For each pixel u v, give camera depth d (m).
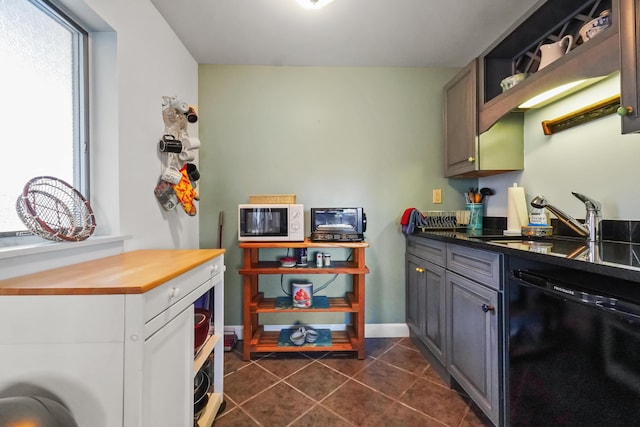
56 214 1.04
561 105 1.59
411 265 2.19
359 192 2.33
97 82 1.29
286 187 2.30
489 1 1.59
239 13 1.68
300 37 1.92
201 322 1.28
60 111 1.16
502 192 2.10
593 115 1.40
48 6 1.08
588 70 1.13
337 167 2.32
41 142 1.08
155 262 1.07
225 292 2.29
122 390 0.71
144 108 1.52
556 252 1.00
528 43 1.67
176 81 1.90
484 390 1.28
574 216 1.54
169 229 1.80
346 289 2.30
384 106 2.33
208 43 1.99
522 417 1.10
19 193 0.99
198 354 1.24
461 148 2.02
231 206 2.29
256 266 2.06
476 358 1.34
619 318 0.78
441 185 2.34
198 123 2.26
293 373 1.77
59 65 1.16
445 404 1.48
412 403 1.49
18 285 0.73
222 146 2.28
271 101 2.30
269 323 2.31
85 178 1.26
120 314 0.71
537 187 1.78
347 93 2.32
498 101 1.66
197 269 1.12
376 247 2.33
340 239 1.97
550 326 0.99
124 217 1.35
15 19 0.98
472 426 1.33
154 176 1.61
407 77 2.34
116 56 1.30
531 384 1.07
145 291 0.73
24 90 1.01
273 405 1.48
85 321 0.71
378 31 1.86
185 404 1.00
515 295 1.12
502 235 1.74
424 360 1.93
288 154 2.31
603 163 1.39
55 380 0.71
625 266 0.73
